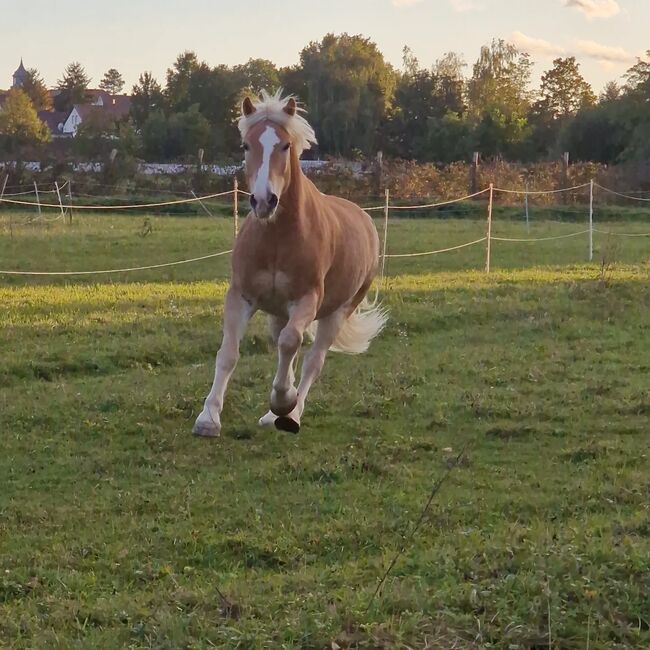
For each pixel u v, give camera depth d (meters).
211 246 21.89
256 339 14.56
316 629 7.21
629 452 11.68
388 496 10.98
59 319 15.20
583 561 8.23
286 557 9.64
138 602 8.31
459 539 9.55
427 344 14.77
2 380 13.14
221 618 7.72
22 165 33.47
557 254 22.14
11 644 7.54
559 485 11.17
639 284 17.58
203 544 9.93
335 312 12.27
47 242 21.72
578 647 7.06
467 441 11.95
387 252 21.97
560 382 13.35
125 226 25.20
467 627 7.29
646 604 7.55
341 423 12.27
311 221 11.38
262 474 11.31
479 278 18.80
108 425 12.09
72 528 10.49
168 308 15.98
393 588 7.98
